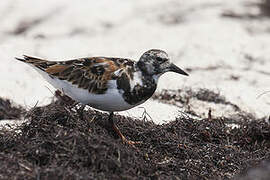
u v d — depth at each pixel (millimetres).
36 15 19734
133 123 10070
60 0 20812
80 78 8852
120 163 8258
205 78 14734
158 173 8586
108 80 8656
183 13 19672
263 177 7355
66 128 8805
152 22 19016
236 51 16688
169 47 16922
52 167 7996
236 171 9148
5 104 12602
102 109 9102
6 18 19469
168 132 10141
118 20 19328
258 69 15625
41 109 9648
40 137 8719
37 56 16000
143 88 8883
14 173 7930
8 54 15695
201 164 9234
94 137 8516
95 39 17844
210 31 18062
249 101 13391
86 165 8258
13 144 8906
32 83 13883
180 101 13383
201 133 10406
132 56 16344
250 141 10664
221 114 12711
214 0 20844
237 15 19547
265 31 18375
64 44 17312
